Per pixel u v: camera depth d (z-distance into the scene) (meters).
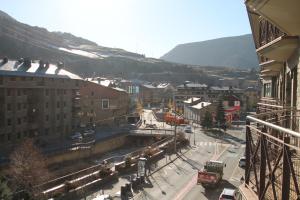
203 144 71.81
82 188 35.72
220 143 73.50
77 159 58.22
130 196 36.72
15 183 34.62
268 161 6.52
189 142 73.25
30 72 62.59
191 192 38.94
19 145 53.84
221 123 92.94
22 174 37.22
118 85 128.88
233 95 122.94
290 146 5.20
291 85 10.59
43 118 65.12
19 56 181.12
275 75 16.14
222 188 40.59
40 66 69.12
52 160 52.09
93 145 63.56
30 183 35.19
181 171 48.34
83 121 85.88
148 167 49.84
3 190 26.61
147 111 136.38
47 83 65.94
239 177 45.72
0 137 55.81
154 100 163.50
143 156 52.38
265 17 7.88
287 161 5.42
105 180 40.72
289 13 7.29
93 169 45.41
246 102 129.50
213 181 39.84
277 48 9.84
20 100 60.16
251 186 8.25
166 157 57.06
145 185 41.09
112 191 38.03
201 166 51.75
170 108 101.19
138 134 78.31
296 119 8.86
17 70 60.31
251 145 8.28
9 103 57.69
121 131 80.38
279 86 14.58
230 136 84.06
